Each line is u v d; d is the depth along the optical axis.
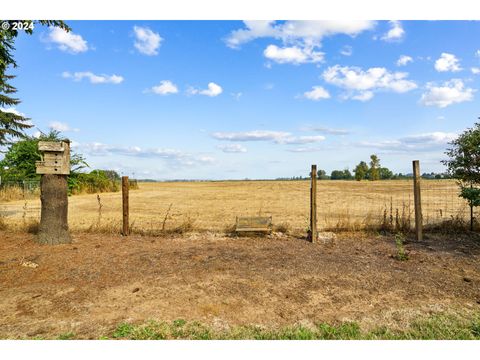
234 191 38.06
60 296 4.65
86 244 7.39
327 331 3.68
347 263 6.16
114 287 4.98
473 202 7.84
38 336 3.59
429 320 3.93
